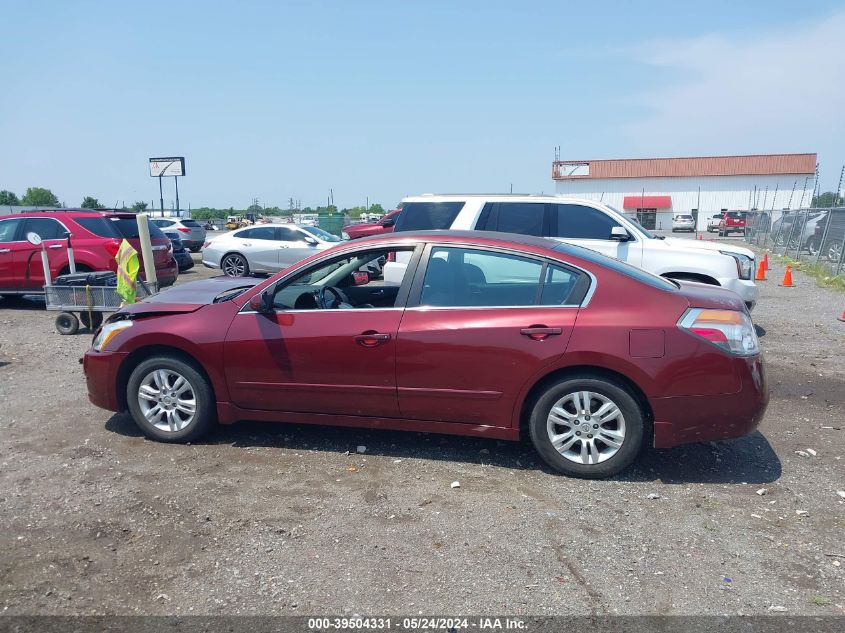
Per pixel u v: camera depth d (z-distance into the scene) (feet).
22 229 37.91
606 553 11.83
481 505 13.62
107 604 10.35
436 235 16.06
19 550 11.83
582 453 14.71
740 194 209.46
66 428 18.06
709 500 13.92
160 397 16.87
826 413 19.92
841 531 12.67
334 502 13.73
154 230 39.70
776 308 40.55
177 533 12.44
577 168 220.23
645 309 14.38
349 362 15.53
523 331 14.60
